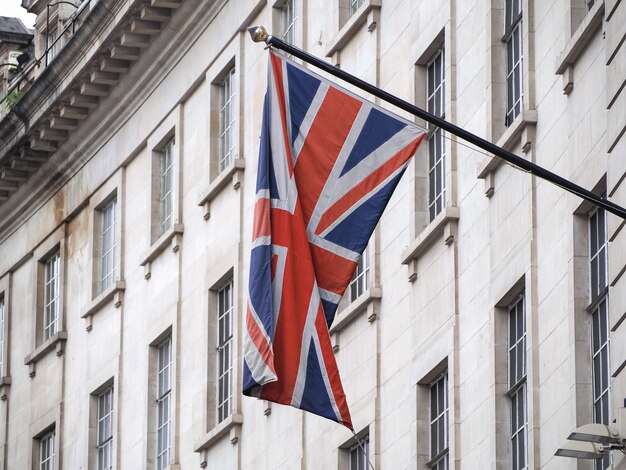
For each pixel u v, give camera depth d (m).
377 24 47.94
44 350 65.06
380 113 34.31
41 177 65.88
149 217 59.12
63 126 63.28
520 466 39.94
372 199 34.16
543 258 39.31
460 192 43.16
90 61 60.16
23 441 66.38
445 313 43.22
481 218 42.09
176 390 56.12
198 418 54.59
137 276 59.66
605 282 37.25
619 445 34.72
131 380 59.19
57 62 61.69
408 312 44.88
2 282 69.38
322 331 33.91
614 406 35.78
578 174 38.16
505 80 42.16
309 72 34.25
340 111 34.28
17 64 72.44
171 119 58.59
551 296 38.81
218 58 56.06
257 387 33.69
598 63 37.66
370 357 46.34
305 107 34.25
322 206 34.16
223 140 56.00
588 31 37.91
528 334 39.41
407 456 44.22
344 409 33.78
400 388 44.88
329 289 34.09
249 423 51.91
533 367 39.03
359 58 48.72
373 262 46.56
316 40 51.16
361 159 34.25
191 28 57.31
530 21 40.66
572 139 38.53
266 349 33.66
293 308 33.91
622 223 35.81
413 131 34.31
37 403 65.62
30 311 67.00
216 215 55.09
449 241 43.22
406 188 45.53
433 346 43.44
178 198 57.38
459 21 44.03
